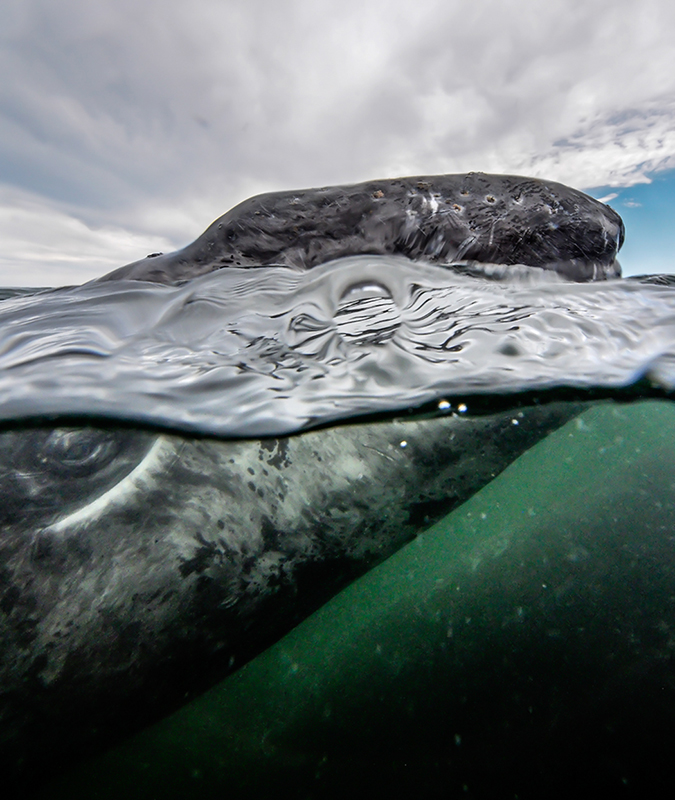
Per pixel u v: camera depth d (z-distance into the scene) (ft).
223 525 1.90
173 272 3.53
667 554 2.04
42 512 1.71
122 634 1.69
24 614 1.56
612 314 2.62
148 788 1.61
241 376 2.19
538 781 1.44
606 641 1.75
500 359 2.22
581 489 2.60
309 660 2.04
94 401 1.95
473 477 2.48
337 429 2.14
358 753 1.64
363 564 2.29
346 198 3.54
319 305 2.82
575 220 3.36
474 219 3.36
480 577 2.22
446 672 1.83
